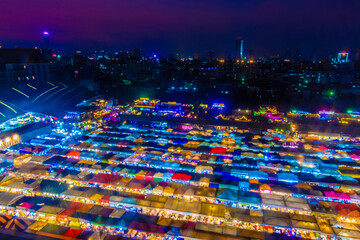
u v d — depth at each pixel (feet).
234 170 119.75
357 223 85.92
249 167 126.21
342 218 87.20
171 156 137.59
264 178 113.91
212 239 76.95
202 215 87.86
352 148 153.17
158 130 187.62
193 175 114.52
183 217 90.53
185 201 94.07
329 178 112.47
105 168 121.90
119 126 199.82
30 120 199.72
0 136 155.33
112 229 84.43
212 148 146.41
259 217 85.87
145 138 166.71
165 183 106.32
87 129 192.03
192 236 78.23
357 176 117.39
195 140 161.79
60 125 196.95
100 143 156.56
